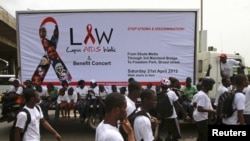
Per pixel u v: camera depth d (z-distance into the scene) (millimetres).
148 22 10844
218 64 12359
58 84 11055
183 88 10719
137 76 10891
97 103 10938
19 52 11125
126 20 10844
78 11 10852
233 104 6105
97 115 11133
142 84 10891
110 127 3014
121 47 10867
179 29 10867
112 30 10859
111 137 2902
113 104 3035
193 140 10133
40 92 10742
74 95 11039
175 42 10883
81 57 10945
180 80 10898
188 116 10438
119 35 10859
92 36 10883
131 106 4543
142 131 3949
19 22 11062
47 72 11047
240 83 6062
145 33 10852
